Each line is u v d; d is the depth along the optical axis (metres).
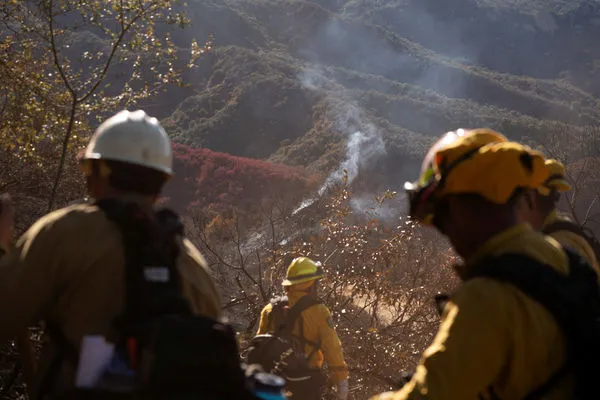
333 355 4.88
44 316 1.88
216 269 7.83
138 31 6.27
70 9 5.99
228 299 7.24
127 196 1.94
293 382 4.66
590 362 1.59
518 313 1.61
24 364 2.25
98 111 6.57
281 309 4.99
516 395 1.63
